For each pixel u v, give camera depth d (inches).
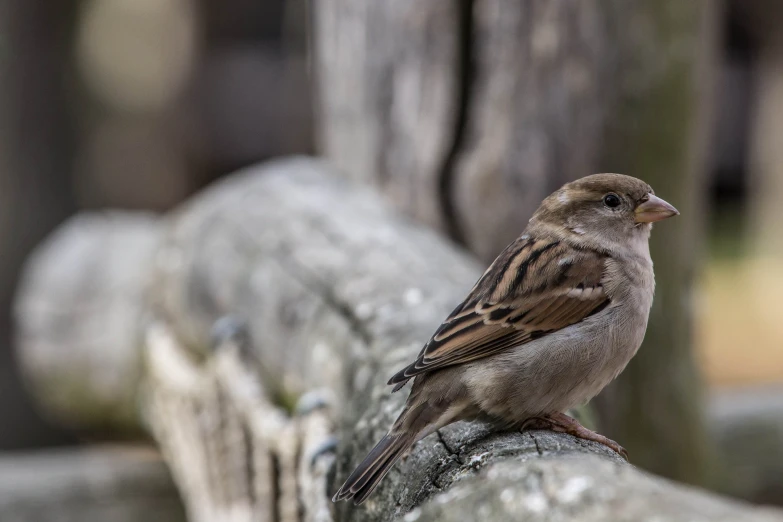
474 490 159.3
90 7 884.0
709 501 138.6
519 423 219.9
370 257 307.4
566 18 364.8
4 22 722.8
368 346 259.8
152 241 478.0
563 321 223.9
